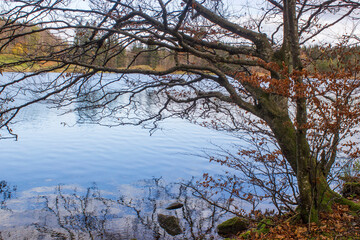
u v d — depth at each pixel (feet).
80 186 43.34
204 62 26.50
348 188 27.37
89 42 22.56
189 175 48.32
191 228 30.07
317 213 18.22
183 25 22.06
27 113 101.40
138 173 49.57
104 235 28.76
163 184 44.39
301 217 18.51
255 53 22.34
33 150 61.52
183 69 21.79
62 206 35.99
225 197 37.83
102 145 66.85
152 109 103.65
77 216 33.19
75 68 23.59
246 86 21.47
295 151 19.53
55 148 63.21
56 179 46.19
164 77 26.00
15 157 56.65
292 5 15.58
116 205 36.42
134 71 19.95
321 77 13.99
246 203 35.09
